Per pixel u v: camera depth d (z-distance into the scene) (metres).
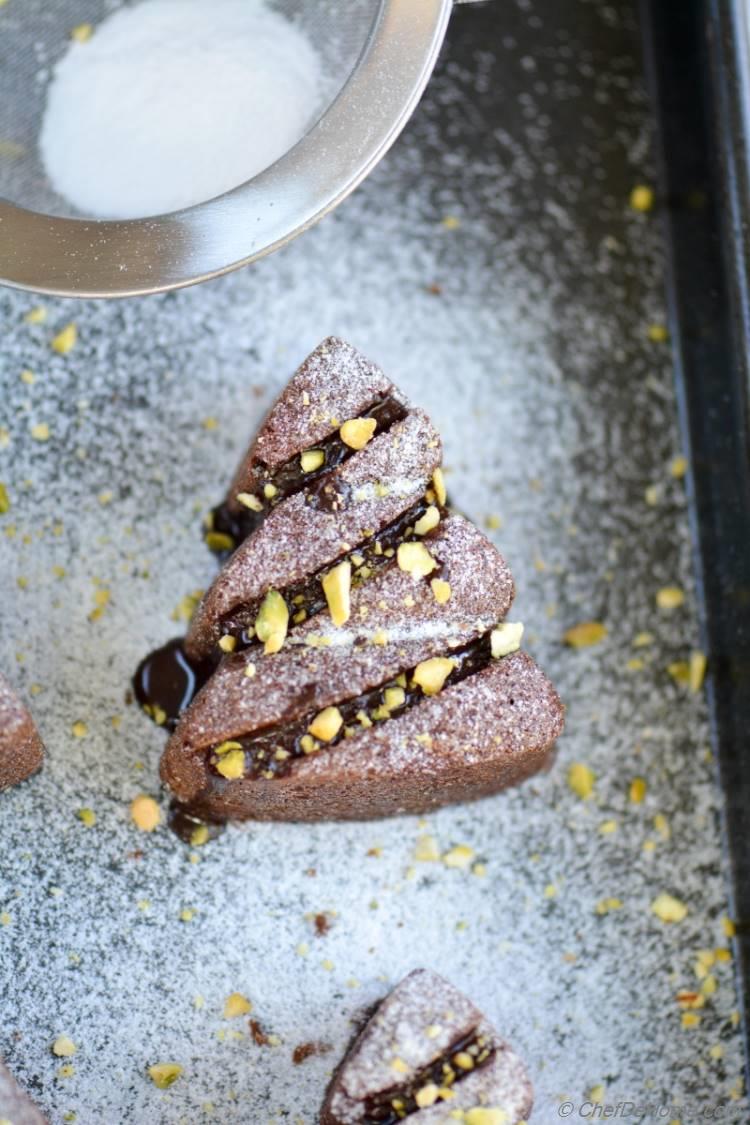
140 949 0.42
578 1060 0.43
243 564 0.41
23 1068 0.42
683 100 0.47
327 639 0.41
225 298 0.45
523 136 0.47
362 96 0.40
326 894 0.43
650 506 0.46
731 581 0.44
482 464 0.45
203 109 0.42
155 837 0.43
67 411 0.44
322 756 0.40
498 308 0.46
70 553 0.44
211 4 0.43
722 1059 0.43
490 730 0.41
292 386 0.41
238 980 0.42
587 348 0.46
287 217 0.40
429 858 0.43
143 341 0.45
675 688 0.45
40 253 0.40
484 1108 0.40
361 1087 0.41
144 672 0.43
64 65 0.43
